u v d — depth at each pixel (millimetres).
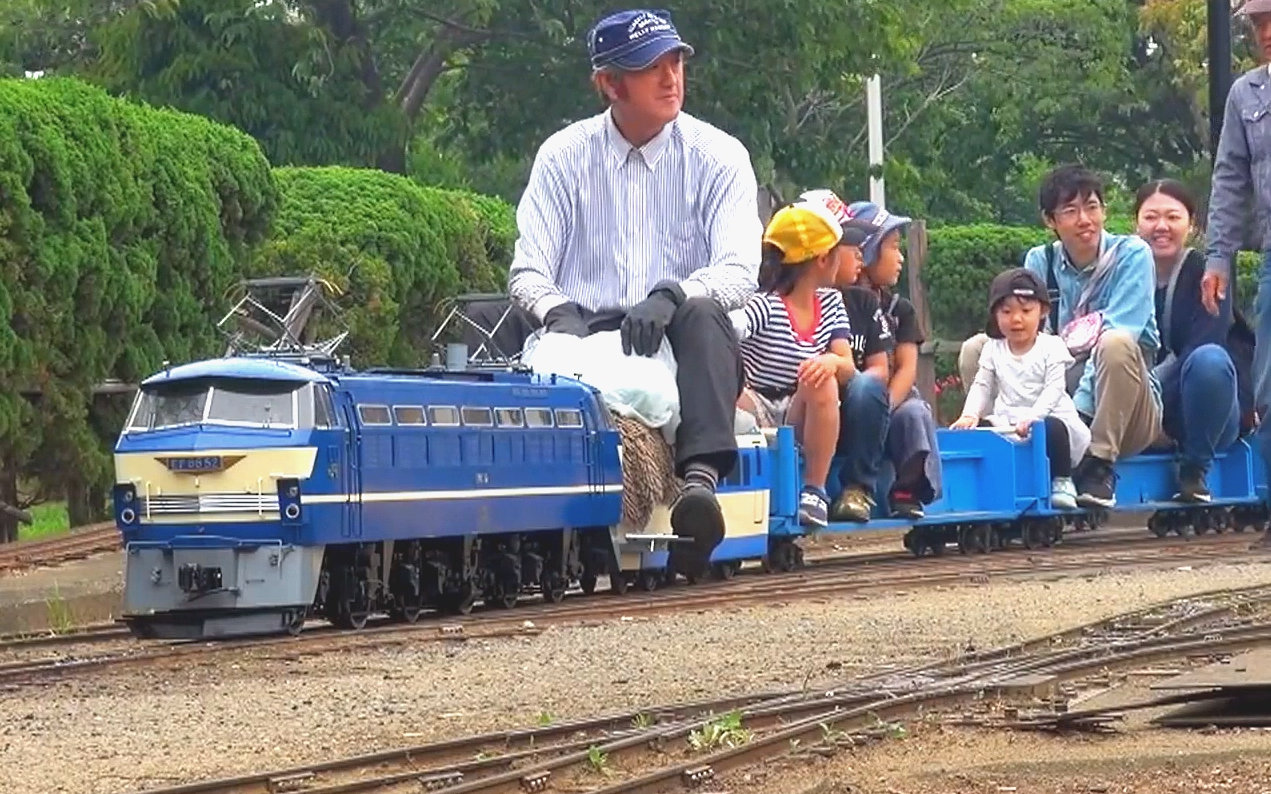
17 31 53594
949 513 26359
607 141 17844
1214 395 27438
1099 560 24062
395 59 55594
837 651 16469
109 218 29938
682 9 50906
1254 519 29953
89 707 14438
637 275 17672
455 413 21922
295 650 17688
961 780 10852
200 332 32750
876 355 24797
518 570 22641
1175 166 76375
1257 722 11820
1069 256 27750
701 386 15828
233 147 33875
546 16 51625
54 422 29500
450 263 39031
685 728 12133
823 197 24266
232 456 20344
